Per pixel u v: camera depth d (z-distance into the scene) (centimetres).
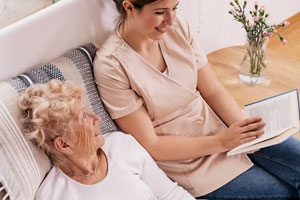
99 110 132
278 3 289
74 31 135
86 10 137
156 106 137
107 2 144
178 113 146
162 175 130
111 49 132
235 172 140
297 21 320
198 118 149
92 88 130
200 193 139
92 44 140
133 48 134
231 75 179
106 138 130
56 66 122
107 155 124
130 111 132
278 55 190
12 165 104
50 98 105
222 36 233
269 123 131
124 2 124
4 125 103
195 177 139
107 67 129
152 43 138
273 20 295
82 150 112
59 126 105
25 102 106
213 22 218
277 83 172
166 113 142
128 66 131
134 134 136
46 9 125
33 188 110
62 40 131
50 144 109
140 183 123
